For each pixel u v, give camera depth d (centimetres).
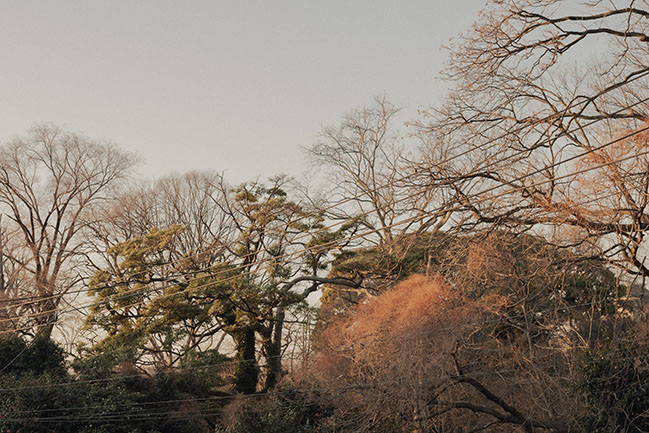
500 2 2084
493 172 2141
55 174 5222
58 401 3269
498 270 2391
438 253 2973
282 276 4209
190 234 5203
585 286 2600
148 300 4403
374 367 2809
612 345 2170
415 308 2722
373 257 3941
